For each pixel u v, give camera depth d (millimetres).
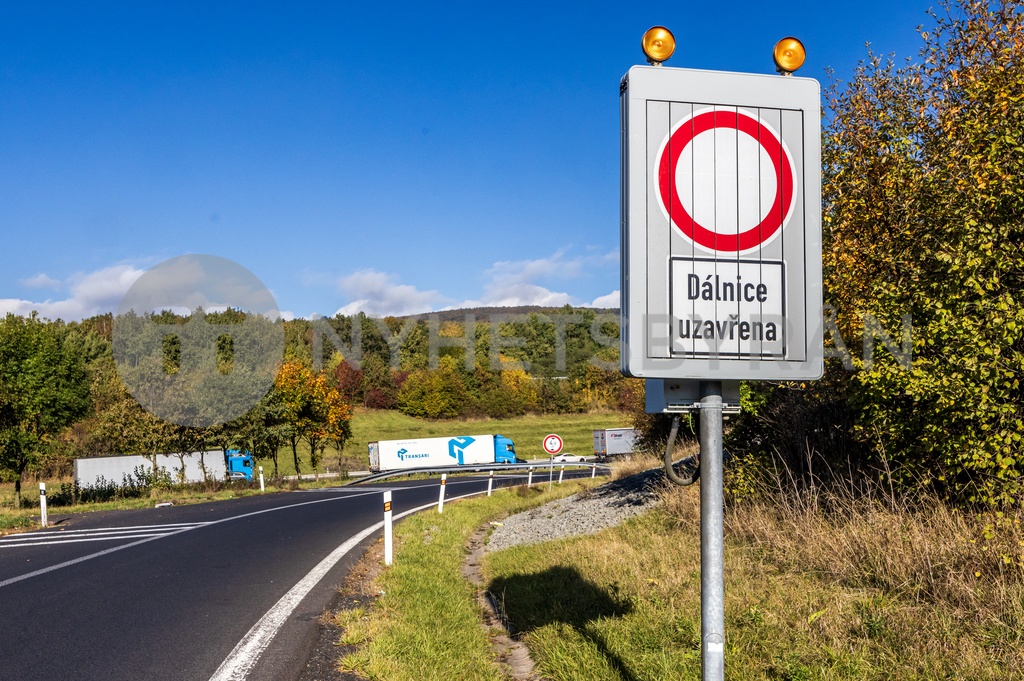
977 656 4961
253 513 19125
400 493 28156
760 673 5152
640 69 3488
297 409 40906
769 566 8219
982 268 7137
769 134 3574
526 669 6148
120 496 35031
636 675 5383
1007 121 7652
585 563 9625
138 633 6914
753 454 11227
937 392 7039
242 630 6992
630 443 58750
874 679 4871
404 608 7617
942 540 6902
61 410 31312
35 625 7219
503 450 62094
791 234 3564
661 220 3463
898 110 9984
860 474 9742
